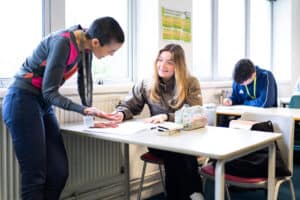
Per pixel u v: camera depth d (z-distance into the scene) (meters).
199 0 4.15
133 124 2.12
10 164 2.07
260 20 5.40
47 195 1.81
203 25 4.23
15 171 2.09
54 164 1.82
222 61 4.64
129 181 2.63
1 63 2.28
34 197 1.72
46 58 1.72
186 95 2.34
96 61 2.89
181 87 2.30
